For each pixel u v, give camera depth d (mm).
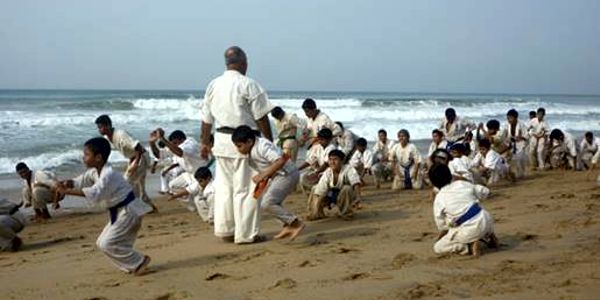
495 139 12016
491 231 5988
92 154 5395
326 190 8164
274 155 6504
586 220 7328
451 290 4824
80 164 15844
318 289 5012
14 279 5754
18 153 16906
